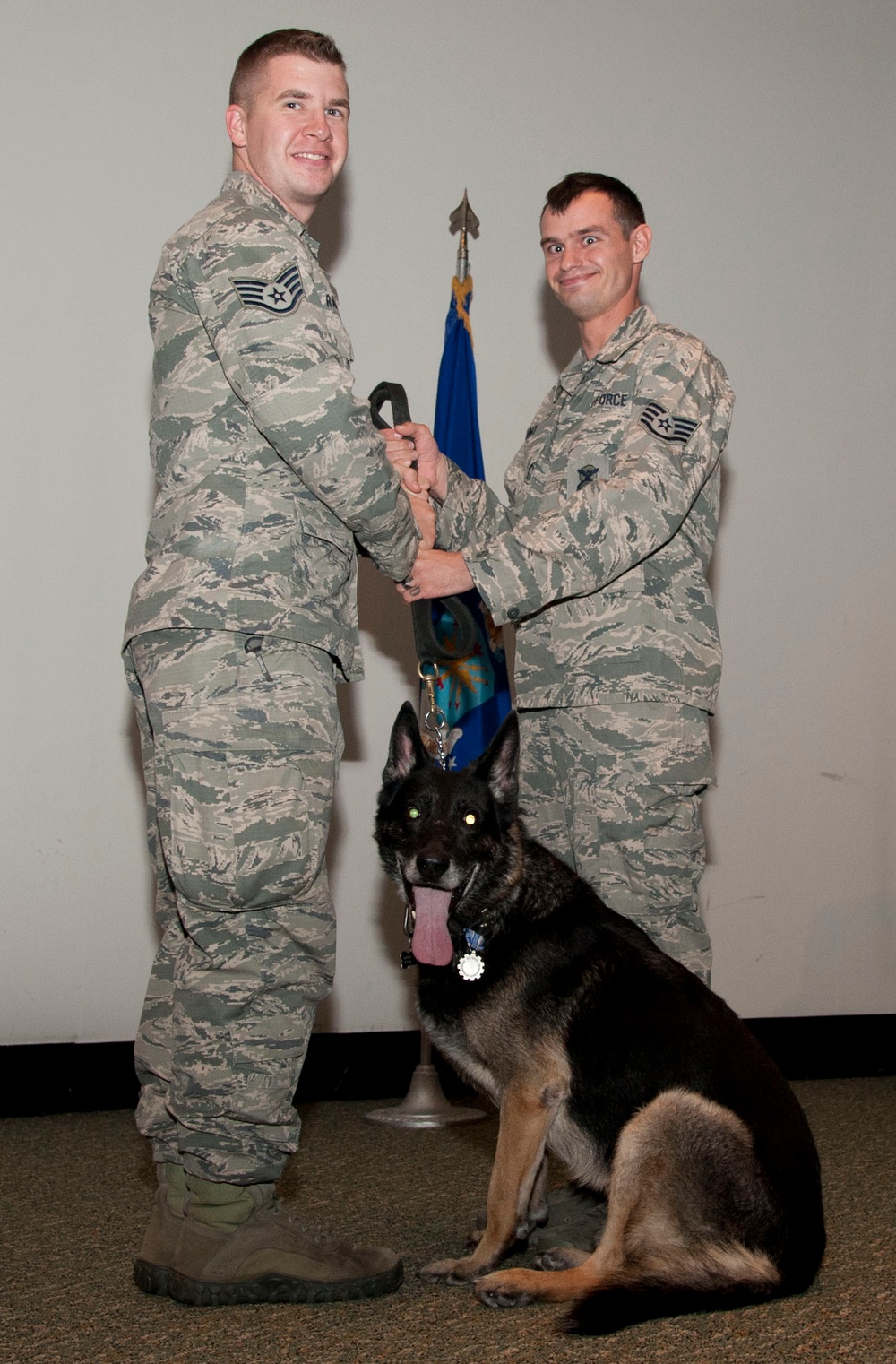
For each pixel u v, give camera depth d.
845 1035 4.75
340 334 2.29
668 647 2.77
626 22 4.69
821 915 4.79
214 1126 2.17
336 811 4.30
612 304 3.13
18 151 4.09
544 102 4.61
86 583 4.12
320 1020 4.24
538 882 2.49
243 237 2.20
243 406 2.21
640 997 2.36
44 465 4.09
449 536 3.11
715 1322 2.08
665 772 2.72
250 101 2.44
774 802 4.76
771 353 4.82
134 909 4.11
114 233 4.18
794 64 4.88
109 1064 4.04
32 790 4.03
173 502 2.23
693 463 2.78
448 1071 4.36
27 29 4.10
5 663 4.03
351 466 2.16
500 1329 2.04
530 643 2.92
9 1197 2.96
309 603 2.22
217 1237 2.19
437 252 4.48
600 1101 2.30
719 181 4.78
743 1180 2.13
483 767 2.55
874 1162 3.31
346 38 4.40
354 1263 2.21
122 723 4.12
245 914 2.17
